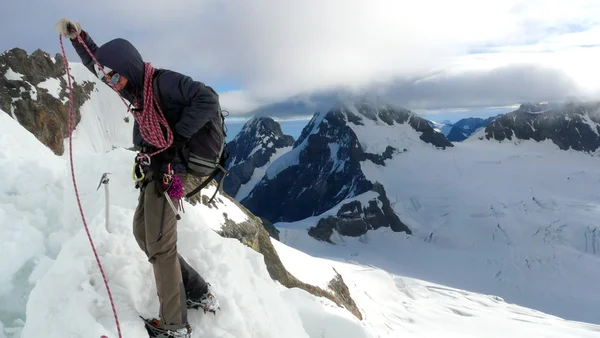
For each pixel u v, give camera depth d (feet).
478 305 375.04
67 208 19.45
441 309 306.96
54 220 18.94
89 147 303.27
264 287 19.11
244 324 14.74
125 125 363.56
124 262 13.79
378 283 291.58
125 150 24.21
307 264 152.76
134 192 22.02
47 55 317.22
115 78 11.35
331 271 163.22
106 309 12.14
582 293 526.98
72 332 11.07
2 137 23.84
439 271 620.90
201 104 11.06
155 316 13.39
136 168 11.81
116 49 11.05
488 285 572.92
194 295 13.66
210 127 11.87
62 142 276.82
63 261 13.06
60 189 20.22
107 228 14.57
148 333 12.44
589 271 571.28
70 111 12.60
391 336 174.70
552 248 632.38
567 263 595.47
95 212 19.63
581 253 614.34
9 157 22.66
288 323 18.52
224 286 15.56
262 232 121.39
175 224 12.44
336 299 136.87
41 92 287.07
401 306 268.00
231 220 95.96
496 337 249.75
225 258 17.07
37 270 15.16
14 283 15.31
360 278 288.51
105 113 357.00
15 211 17.92
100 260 13.42
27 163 20.52
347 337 44.86
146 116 11.28
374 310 215.92
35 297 12.07
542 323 318.65
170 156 11.61
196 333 13.44
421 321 240.94
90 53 11.44
